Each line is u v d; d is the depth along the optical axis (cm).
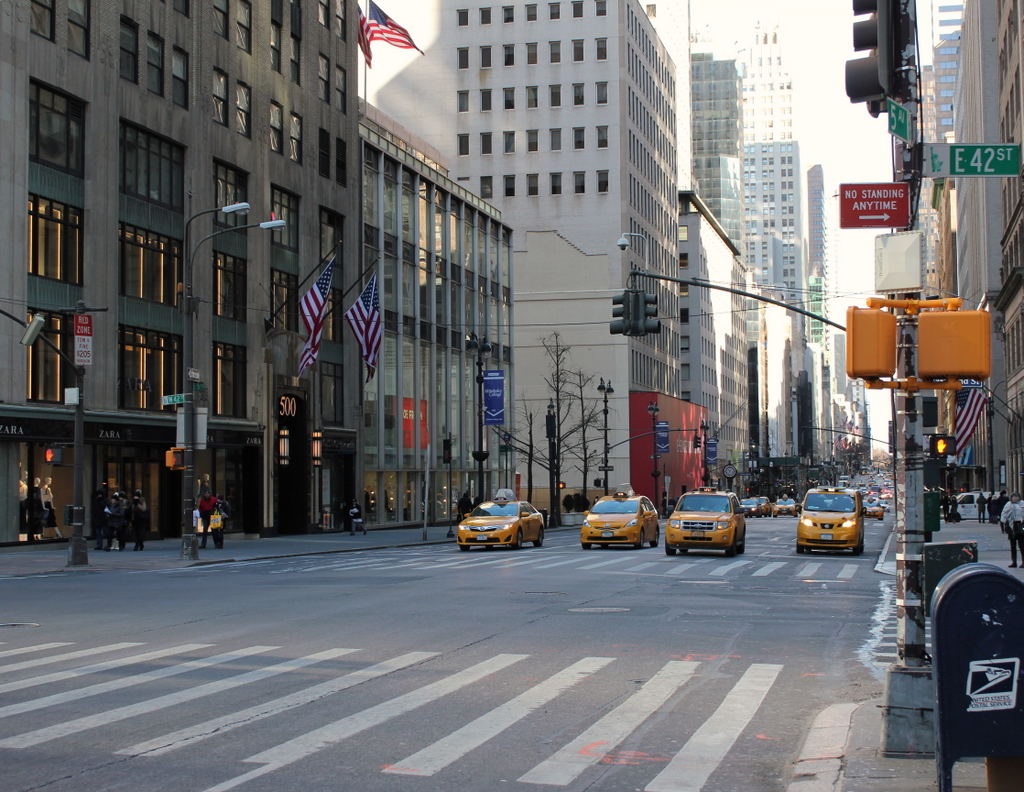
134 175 3909
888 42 845
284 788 713
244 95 4606
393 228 5781
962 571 609
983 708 595
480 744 844
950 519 6700
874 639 1450
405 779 739
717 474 12950
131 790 705
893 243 820
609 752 827
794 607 1823
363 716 941
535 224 9994
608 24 10000
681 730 905
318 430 4972
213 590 2138
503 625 1559
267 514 4612
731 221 19288
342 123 5350
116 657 1262
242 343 4522
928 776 722
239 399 4503
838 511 3425
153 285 4006
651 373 10775
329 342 5162
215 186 4388
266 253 4672
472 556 3334
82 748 821
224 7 4475
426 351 6128
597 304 9762
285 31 4909
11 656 1273
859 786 698
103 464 3762
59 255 3538
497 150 10088
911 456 808
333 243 5272
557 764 786
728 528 3194
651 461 9562
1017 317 6888
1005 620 597
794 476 17088
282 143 4856
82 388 2902
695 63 19775
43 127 3488
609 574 2503
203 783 723
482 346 5453
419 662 1227
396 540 4544
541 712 966
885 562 2962
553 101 10044
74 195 3606
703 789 730
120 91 3816
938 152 842
